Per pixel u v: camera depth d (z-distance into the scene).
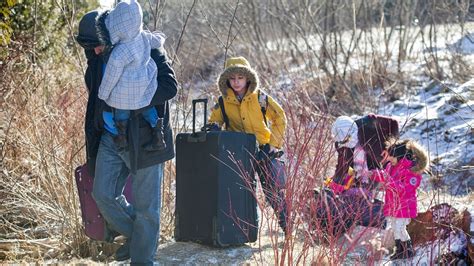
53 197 8.23
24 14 12.04
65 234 8.03
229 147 7.66
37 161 8.56
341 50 20.70
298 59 23.92
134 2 6.29
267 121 8.15
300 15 22.28
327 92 18.56
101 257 7.57
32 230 8.16
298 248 7.14
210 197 7.71
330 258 6.23
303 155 7.43
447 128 14.15
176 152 8.02
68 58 13.21
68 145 8.53
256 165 7.87
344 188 7.36
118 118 6.40
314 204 6.67
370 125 7.63
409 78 19.52
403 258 7.21
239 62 8.16
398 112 16.98
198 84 16.52
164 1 9.74
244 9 22.84
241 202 7.72
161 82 6.43
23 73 9.96
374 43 23.25
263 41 22.16
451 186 10.88
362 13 22.66
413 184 7.36
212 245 7.86
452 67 18.56
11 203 8.22
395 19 22.53
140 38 6.34
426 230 7.50
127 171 6.93
